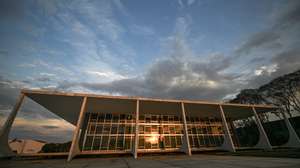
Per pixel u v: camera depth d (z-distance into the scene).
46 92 13.23
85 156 15.66
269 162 6.08
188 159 9.53
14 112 11.98
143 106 17.75
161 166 6.37
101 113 19.95
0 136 11.07
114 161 10.15
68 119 23.02
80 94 14.08
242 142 27.78
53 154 14.02
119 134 19.08
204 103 17.36
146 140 19.50
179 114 21.70
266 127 25.16
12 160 11.92
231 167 5.19
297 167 4.55
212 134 22.36
